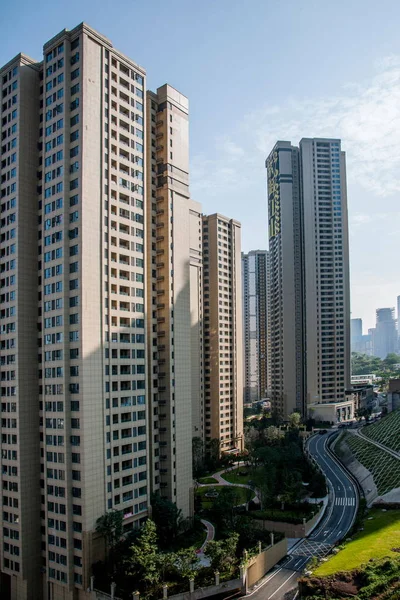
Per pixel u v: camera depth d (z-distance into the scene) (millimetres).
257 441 199875
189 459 131000
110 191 108875
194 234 197000
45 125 109938
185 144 139750
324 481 153875
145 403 113375
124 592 89188
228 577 93062
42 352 106688
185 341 133625
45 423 104438
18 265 108438
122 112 114625
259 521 123688
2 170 114438
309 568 94562
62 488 99562
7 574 106312
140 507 109188
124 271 111500
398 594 75000
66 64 106562
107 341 105438
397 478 135125
